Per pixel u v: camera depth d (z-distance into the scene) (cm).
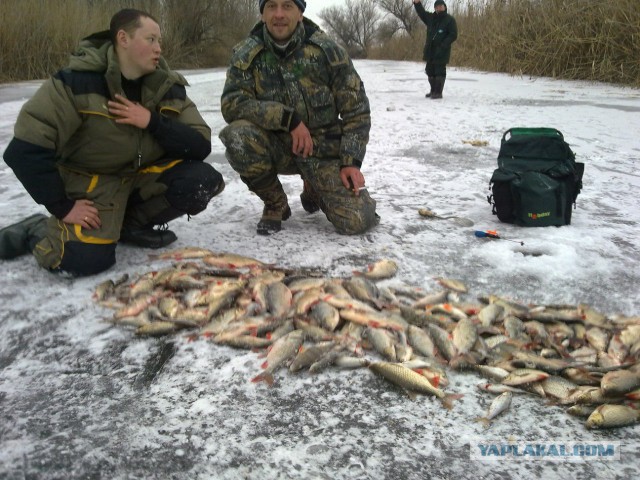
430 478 192
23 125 312
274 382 244
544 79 1816
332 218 421
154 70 347
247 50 396
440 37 1269
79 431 214
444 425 218
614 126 884
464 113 1053
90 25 1934
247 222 453
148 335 278
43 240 343
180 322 282
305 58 393
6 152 314
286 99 402
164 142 352
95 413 224
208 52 3095
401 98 1340
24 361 259
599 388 225
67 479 191
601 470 196
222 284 311
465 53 2477
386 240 411
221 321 284
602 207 490
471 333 262
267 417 222
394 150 724
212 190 383
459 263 370
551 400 232
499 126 902
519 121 948
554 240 406
